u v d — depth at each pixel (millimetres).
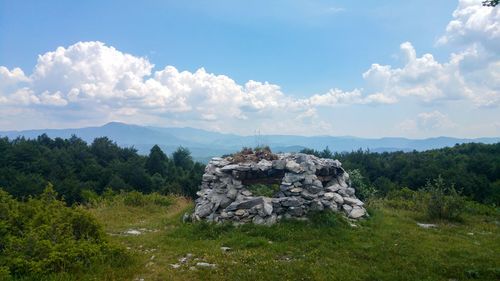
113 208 22453
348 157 77062
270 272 10359
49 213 12438
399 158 71375
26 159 81688
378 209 19625
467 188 47406
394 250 12250
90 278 9688
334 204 16203
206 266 10992
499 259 11594
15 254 10125
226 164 19438
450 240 13992
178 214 19500
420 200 22109
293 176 16766
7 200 13039
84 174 80188
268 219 15055
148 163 93250
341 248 12547
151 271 10602
